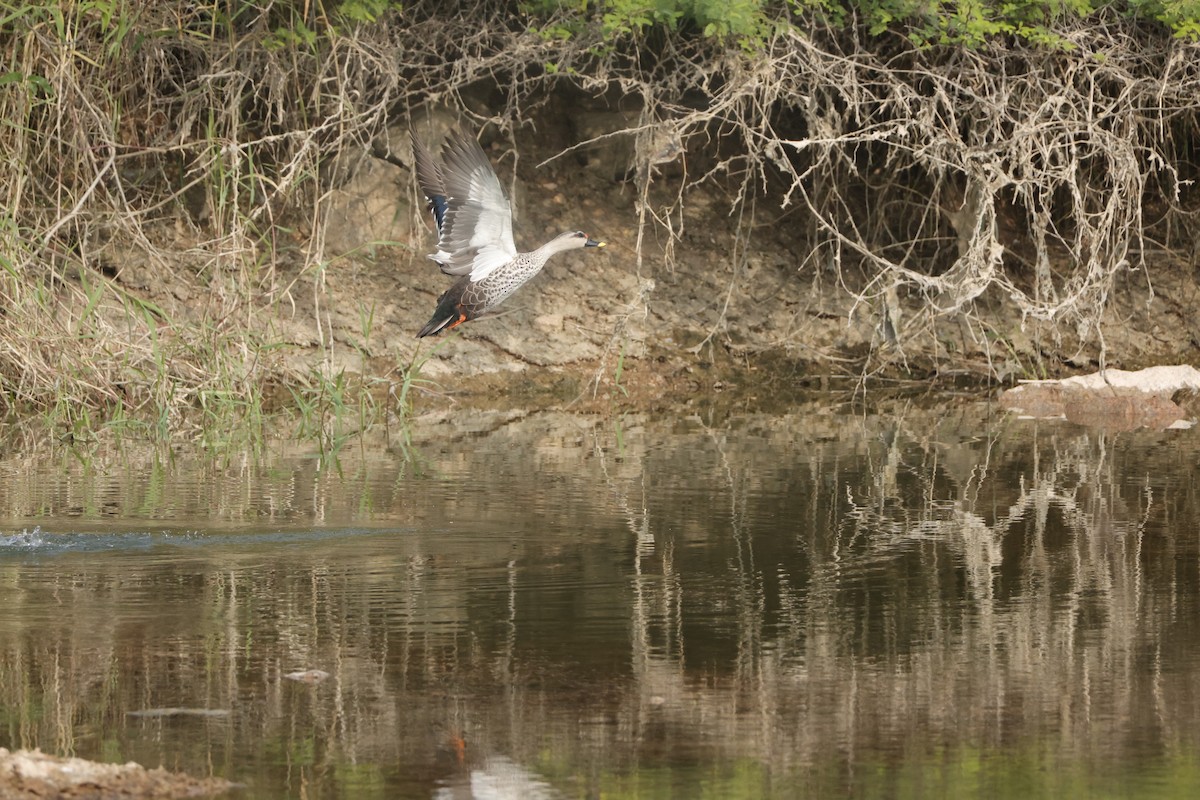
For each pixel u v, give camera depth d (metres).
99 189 39.88
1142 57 41.38
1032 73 40.75
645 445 32.75
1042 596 20.52
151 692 16.38
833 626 19.05
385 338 40.38
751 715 15.88
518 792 13.91
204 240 40.72
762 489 27.73
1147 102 43.78
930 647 18.22
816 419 36.97
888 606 19.95
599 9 40.22
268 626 18.73
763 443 33.19
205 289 39.25
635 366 41.56
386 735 15.25
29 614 19.16
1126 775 14.32
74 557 22.11
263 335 37.59
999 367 42.81
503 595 20.25
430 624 18.89
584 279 43.28
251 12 40.88
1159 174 46.91
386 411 36.94
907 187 44.00
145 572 21.27
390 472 29.14
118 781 13.83
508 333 41.38
